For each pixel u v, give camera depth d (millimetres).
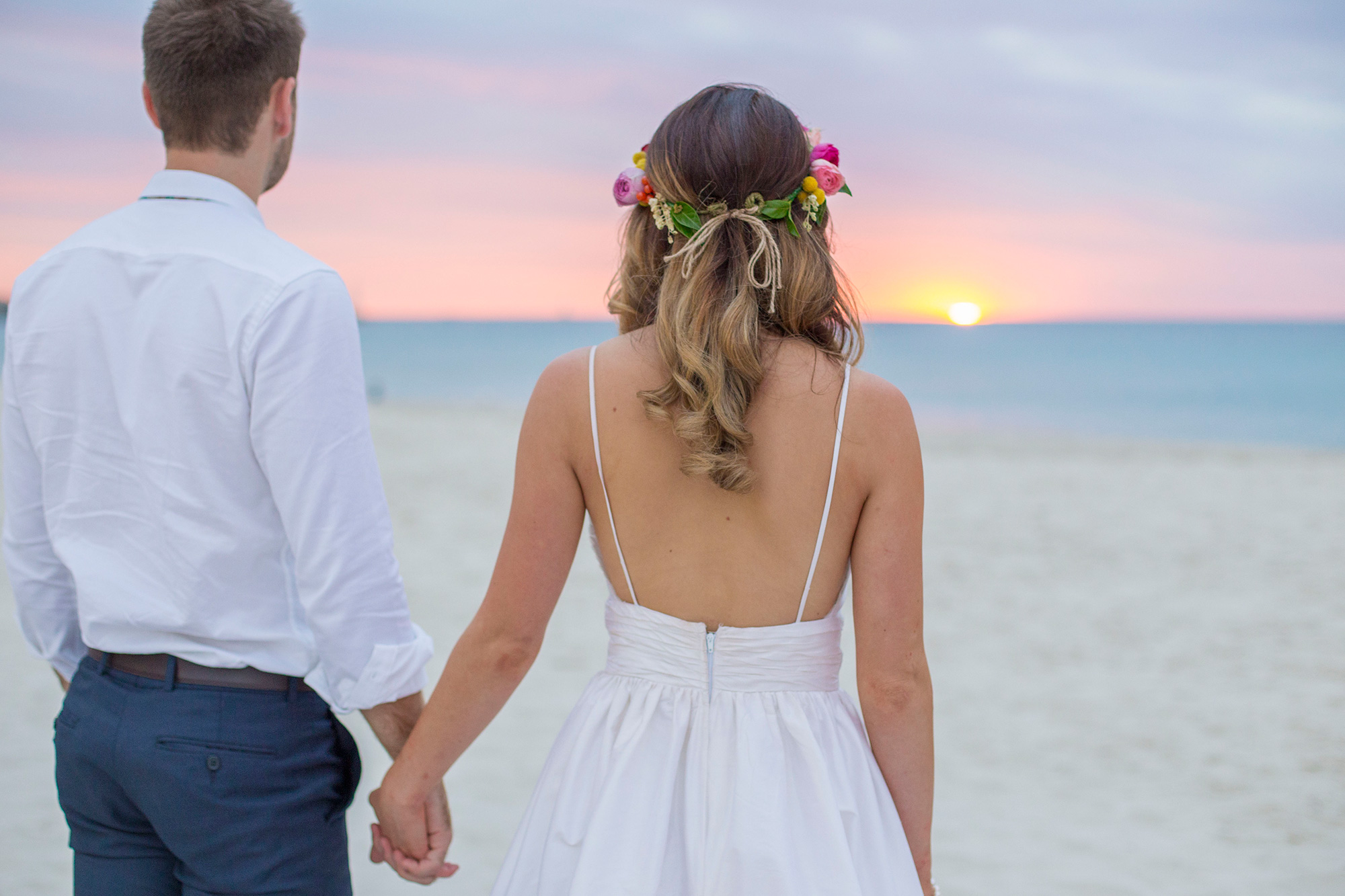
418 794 1581
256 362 1439
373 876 3102
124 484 1490
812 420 1341
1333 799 3756
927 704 1411
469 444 14625
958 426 23328
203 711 1480
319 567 1474
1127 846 3381
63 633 1673
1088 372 36406
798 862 1329
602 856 1338
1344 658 5449
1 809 3281
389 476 11344
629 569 1415
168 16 1462
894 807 1451
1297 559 7785
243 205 1546
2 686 4438
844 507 1365
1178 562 7711
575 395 1395
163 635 1485
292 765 1532
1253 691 4957
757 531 1361
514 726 4242
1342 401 28297
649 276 1466
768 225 1356
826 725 1401
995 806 3695
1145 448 16656
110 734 1481
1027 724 4527
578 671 4945
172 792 1463
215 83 1477
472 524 8578
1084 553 8023
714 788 1354
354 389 1510
